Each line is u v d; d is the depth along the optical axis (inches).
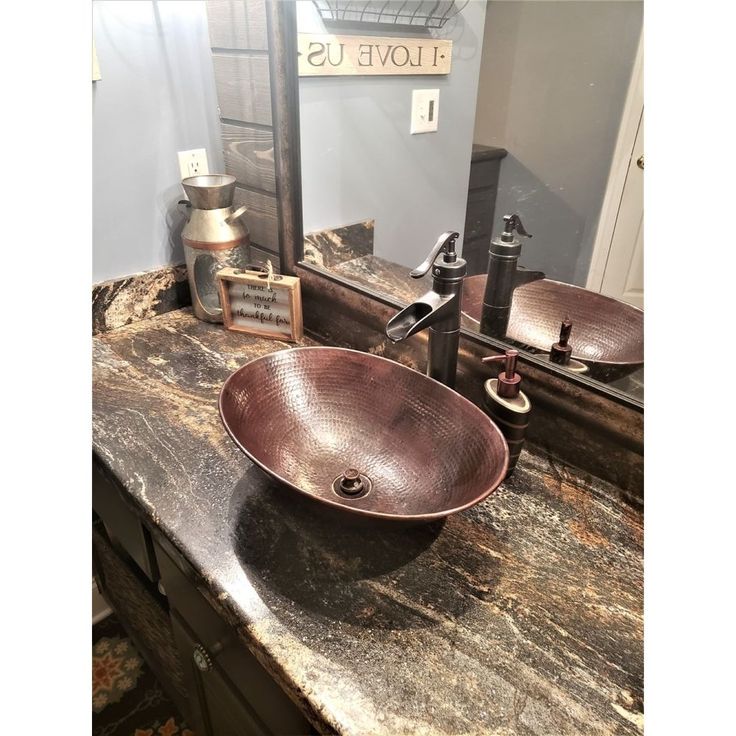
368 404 39.3
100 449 38.5
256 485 35.6
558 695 24.1
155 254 56.4
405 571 29.9
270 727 31.4
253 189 55.1
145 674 62.0
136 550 41.7
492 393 34.4
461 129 37.9
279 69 46.4
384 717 23.1
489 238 38.5
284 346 52.7
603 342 34.0
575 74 31.1
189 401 44.1
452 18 36.0
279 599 28.2
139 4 47.4
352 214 48.1
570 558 30.9
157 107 51.5
